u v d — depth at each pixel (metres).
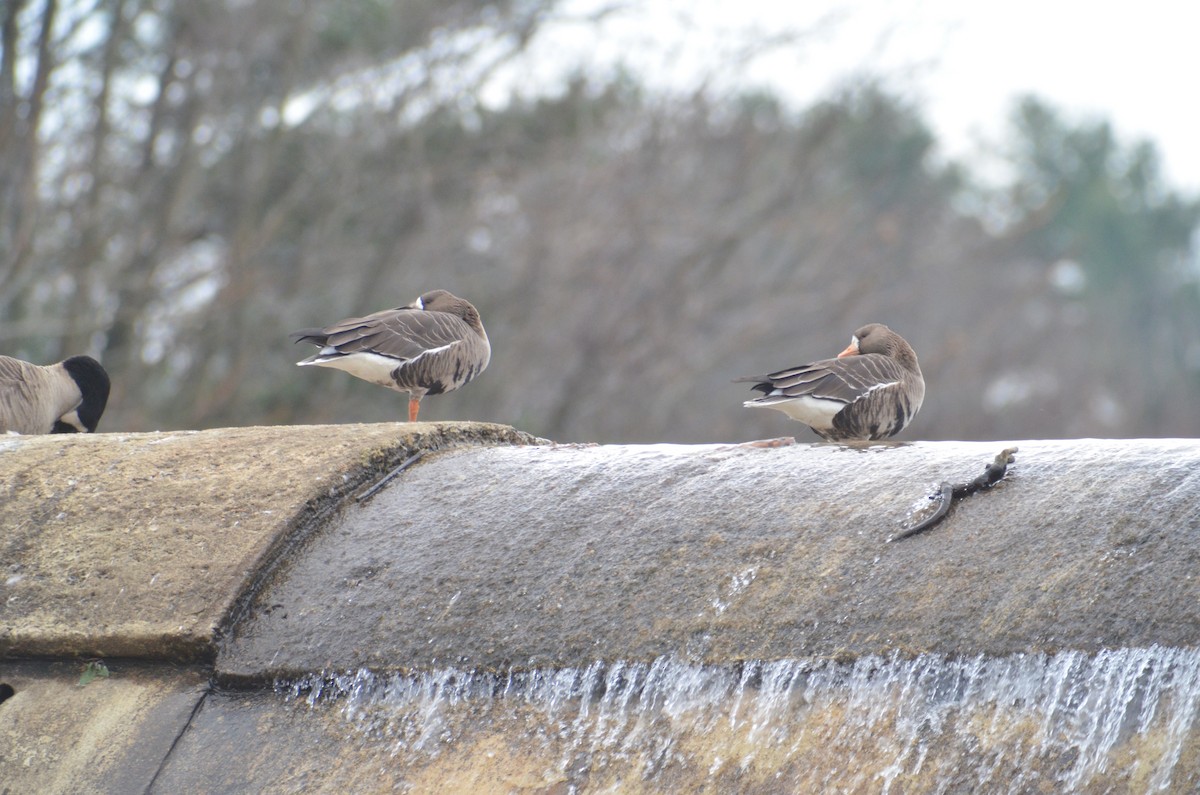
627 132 33.84
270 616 9.02
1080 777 6.77
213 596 9.02
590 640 8.29
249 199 30.02
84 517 9.81
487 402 32.94
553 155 33.19
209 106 30.75
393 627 8.74
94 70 30.62
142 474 10.16
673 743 7.66
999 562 7.83
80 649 8.96
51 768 8.34
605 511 9.27
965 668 7.36
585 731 7.91
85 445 10.70
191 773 8.18
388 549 9.34
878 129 40.34
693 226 34.25
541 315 33.09
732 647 7.94
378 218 32.75
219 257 32.16
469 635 8.55
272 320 30.88
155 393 32.16
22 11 28.48
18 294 28.14
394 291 33.00
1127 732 6.84
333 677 8.59
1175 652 6.92
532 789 7.65
